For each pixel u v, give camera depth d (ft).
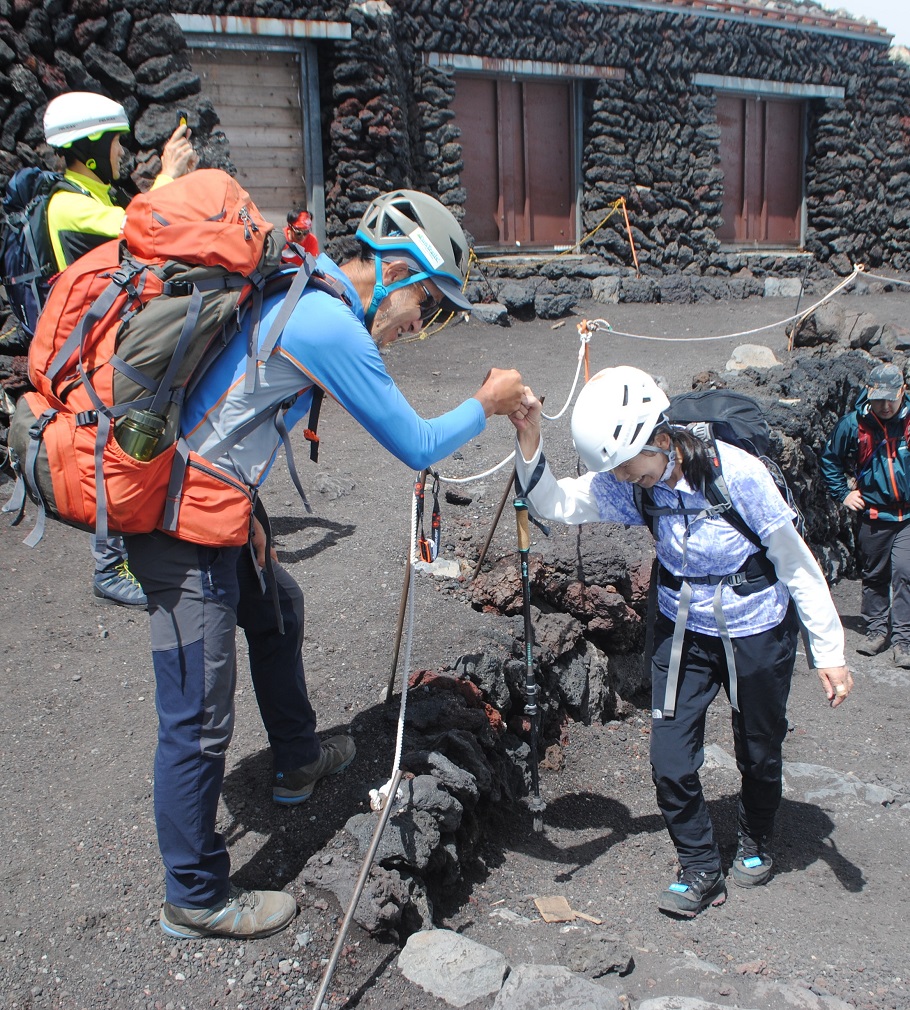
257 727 11.45
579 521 10.16
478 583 15.35
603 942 9.59
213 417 7.52
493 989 8.48
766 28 51.44
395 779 8.80
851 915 10.76
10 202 12.15
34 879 8.98
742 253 53.47
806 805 13.28
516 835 11.86
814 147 56.18
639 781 13.64
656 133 47.91
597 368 29.58
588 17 44.73
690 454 9.21
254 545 8.39
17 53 20.47
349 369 7.52
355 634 13.65
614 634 15.56
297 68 36.68
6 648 13.23
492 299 37.76
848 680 9.52
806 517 22.17
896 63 57.93
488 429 22.27
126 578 13.50
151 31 22.17
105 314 7.17
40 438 7.32
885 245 58.95
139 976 8.07
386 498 18.88
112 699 12.12
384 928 8.79
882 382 18.21
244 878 9.12
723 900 10.77
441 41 40.73
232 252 7.15
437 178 40.86
